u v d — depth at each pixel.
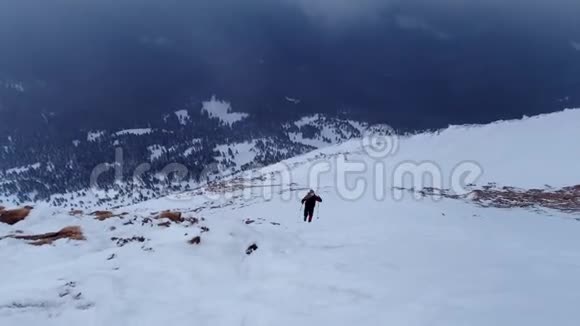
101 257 9.88
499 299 7.13
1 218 11.84
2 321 6.53
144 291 8.19
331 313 7.08
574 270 9.30
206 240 11.48
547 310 6.52
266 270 9.93
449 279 8.56
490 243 12.97
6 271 8.97
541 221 19.42
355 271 9.43
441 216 19.52
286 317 7.03
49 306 7.18
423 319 6.45
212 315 7.33
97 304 7.38
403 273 9.16
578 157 33.91
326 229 16.42
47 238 10.98
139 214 14.09
